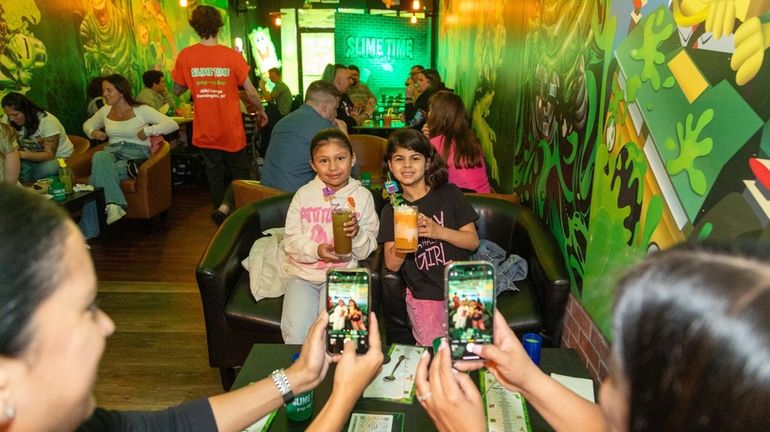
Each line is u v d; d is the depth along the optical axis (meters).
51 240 0.55
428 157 2.25
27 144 4.25
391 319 2.39
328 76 7.70
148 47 7.44
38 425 0.56
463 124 3.27
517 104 3.24
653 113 1.44
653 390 0.43
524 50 3.06
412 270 2.29
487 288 1.07
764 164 0.98
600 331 1.80
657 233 1.40
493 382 1.47
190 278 3.74
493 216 2.64
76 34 5.44
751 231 1.02
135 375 2.54
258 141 7.53
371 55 11.12
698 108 1.21
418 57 11.27
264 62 12.31
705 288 0.42
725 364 0.39
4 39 4.28
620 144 1.66
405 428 1.30
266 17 12.30
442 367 0.86
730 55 1.09
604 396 0.53
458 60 6.42
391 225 2.25
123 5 6.60
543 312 2.14
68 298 0.56
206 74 4.34
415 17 10.89
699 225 1.20
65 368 0.57
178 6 8.70
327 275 1.19
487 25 4.40
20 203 0.56
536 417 1.34
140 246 4.43
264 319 2.26
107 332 0.64
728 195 1.09
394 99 10.09
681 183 1.28
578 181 2.09
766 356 0.37
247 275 2.54
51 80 4.98
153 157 4.73
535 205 2.78
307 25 12.09
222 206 4.50
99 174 4.38
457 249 2.27
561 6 2.35
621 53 1.67
